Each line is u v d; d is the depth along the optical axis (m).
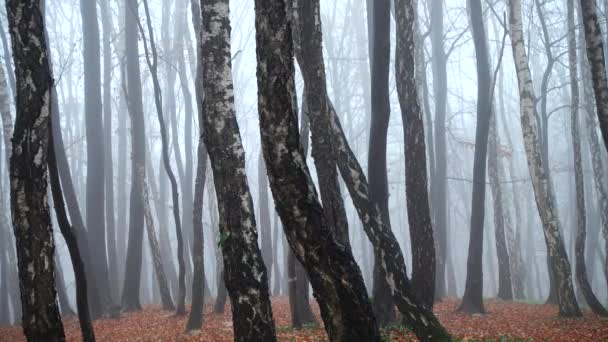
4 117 21.08
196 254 14.71
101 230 22.61
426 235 11.72
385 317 11.91
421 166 11.85
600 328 13.30
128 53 23.59
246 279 7.68
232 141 8.22
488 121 18.25
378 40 12.04
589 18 11.94
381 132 11.82
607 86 11.80
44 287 6.93
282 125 5.56
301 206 5.54
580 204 17.67
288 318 16.95
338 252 5.59
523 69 17.08
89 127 23.27
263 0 5.63
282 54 5.60
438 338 9.74
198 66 15.10
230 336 13.34
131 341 14.06
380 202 11.68
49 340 6.89
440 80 27.00
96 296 20.42
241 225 7.86
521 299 27.55
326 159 9.12
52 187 7.73
